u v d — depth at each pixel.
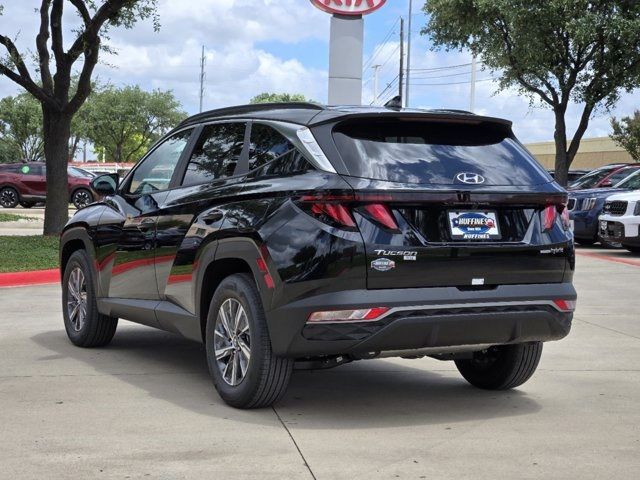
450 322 5.23
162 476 4.31
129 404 5.77
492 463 4.61
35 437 4.96
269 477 4.33
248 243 5.47
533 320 5.49
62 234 8.03
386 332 5.12
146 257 6.73
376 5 19.56
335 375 6.91
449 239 5.28
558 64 27.28
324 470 4.45
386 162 5.29
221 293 5.75
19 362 7.14
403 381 6.72
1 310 10.02
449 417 5.60
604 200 19.11
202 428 5.22
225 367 5.80
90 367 6.98
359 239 5.08
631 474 4.45
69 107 18.11
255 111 6.20
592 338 8.70
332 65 19.92
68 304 7.98
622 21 24.61
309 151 5.37
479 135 5.73
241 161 5.98
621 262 16.52
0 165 34.88
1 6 17.11
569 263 5.68
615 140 47.12
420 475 4.39
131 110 71.44
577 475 4.42
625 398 6.19
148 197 6.86
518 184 5.52
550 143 59.16
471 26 28.05
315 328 5.11
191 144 6.69
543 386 6.57
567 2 25.23
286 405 5.86
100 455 4.64
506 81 28.81
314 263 5.09
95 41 17.86
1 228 23.44
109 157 85.25
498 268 5.39
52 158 18.22
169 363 7.19
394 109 5.66
